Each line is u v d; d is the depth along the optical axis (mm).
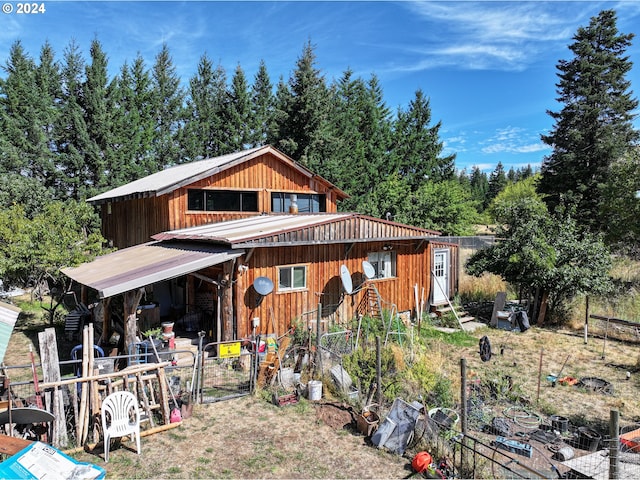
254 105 43531
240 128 41875
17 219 16297
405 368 10477
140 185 19000
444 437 7484
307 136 34438
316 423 8461
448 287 18953
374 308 15570
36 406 7172
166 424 8156
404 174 45844
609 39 35812
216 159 20188
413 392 9500
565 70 37094
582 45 36125
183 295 15422
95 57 38156
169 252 13312
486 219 47719
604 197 29859
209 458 7160
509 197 54531
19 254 14094
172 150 40500
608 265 16359
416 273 17406
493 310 17531
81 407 7371
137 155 38656
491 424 8547
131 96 40125
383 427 7707
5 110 35156
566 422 8438
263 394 9711
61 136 36375
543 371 12070
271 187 18484
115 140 36500
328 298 14531
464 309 18766
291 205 18594
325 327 14227
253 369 9938
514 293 20812
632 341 14961
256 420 8555
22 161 33812
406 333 13336
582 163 35375
